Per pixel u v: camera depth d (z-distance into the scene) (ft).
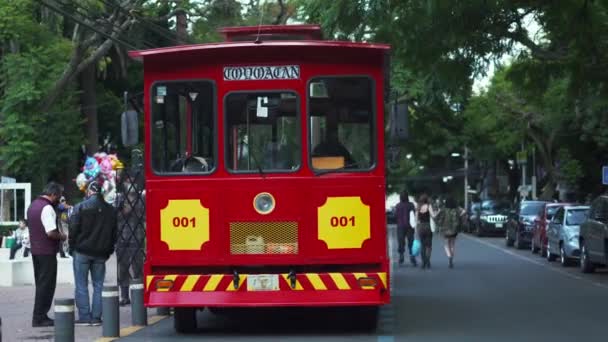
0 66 163.43
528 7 91.56
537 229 153.69
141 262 74.74
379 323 64.90
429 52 87.56
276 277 55.06
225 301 55.01
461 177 402.11
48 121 185.98
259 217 55.52
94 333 59.88
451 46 87.66
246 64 55.98
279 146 55.83
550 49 99.66
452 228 123.44
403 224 126.82
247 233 55.57
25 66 157.48
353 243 55.31
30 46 158.61
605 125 181.57
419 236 122.93
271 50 55.88
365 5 82.12
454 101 98.22
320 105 55.93
